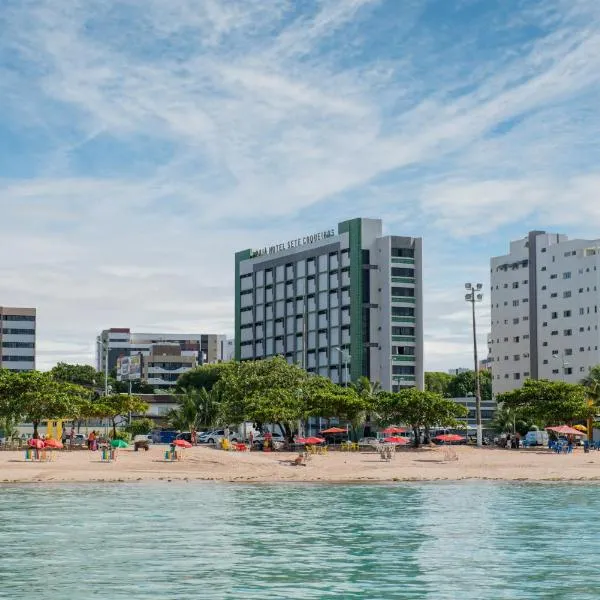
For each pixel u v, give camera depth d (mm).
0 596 24719
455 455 86250
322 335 197625
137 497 52719
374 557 31125
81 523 39969
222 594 25000
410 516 43625
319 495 55156
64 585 26156
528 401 115062
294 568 29016
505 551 32531
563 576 27703
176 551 32281
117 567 29016
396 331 183000
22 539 35125
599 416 146625
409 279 185250
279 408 102812
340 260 192000
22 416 101375
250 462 78312
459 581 26922
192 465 75062
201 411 134625
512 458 88875
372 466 77312
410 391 107188
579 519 42406
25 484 61812
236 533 37031
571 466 79938
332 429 112188
